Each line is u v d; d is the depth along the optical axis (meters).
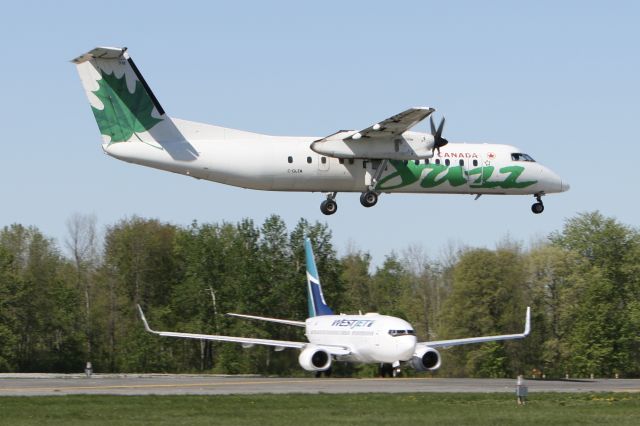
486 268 112.44
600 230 115.94
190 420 40.19
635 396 51.19
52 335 125.06
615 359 107.75
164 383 62.94
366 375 102.50
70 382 64.12
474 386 59.56
